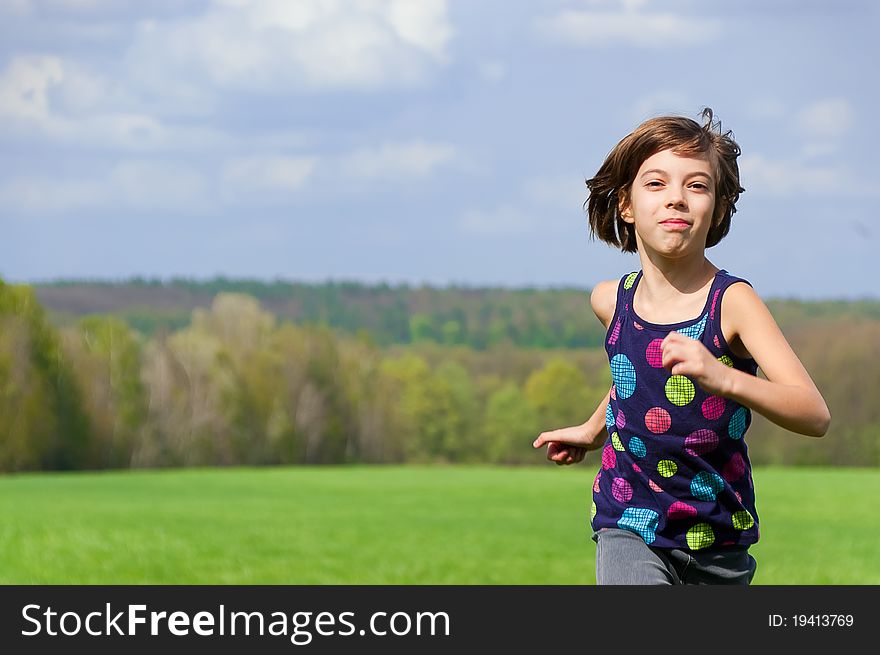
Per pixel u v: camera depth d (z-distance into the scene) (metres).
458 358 158.62
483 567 23.92
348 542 30.20
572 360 160.75
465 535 33.06
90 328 128.50
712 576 6.94
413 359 154.62
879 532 33.19
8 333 117.81
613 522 7.07
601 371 158.88
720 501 6.82
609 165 7.04
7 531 29.98
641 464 6.93
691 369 5.77
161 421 130.12
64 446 121.12
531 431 150.50
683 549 6.88
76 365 124.19
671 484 6.87
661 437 6.81
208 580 21.48
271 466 139.25
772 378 6.30
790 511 43.69
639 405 6.88
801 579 21.03
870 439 113.44
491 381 154.12
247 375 139.12
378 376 150.00
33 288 121.50
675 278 6.88
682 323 6.75
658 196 6.72
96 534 29.95
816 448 114.69
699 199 6.72
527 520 40.31
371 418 148.38
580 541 30.92
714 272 6.93
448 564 24.55
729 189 7.04
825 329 121.25
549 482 75.25
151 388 129.75
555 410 151.88
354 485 70.62
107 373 126.31
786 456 115.88
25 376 118.38
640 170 6.86
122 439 126.31
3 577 21.20
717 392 5.83
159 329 136.50
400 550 27.98
